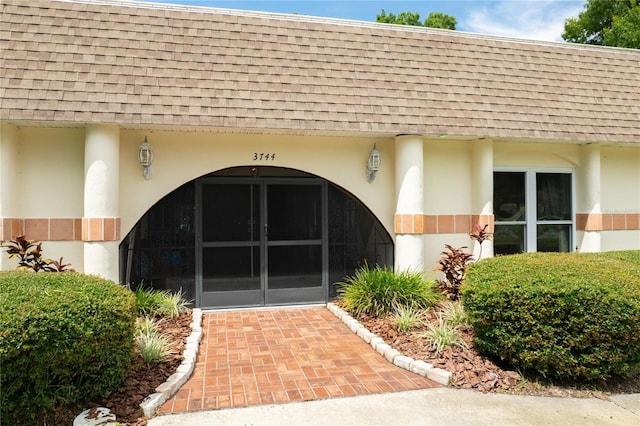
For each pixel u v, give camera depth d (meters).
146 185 7.33
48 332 3.68
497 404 4.43
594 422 4.12
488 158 8.33
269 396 4.53
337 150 8.09
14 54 6.51
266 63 7.46
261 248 8.05
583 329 4.64
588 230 8.97
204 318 7.38
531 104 8.24
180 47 7.26
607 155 9.33
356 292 7.30
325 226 8.30
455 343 5.59
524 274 5.09
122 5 7.44
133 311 4.57
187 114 6.64
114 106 6.46
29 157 6.95
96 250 6.62
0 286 4.12
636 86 9.20
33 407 3.79
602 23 19.84
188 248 7.80
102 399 4.22
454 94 7.98
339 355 5.70
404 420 4.07
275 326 6.97
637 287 4.77
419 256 7.87
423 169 8.40
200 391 4.63
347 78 7.68
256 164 7.74
